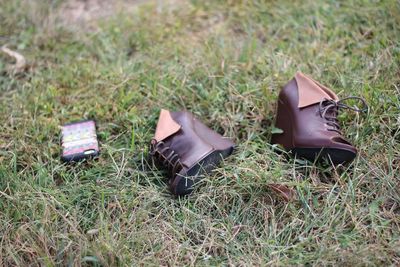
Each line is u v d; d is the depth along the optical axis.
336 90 2.40
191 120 2.23
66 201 2.05
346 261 1.76
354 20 2.82
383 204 1.98
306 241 1.85
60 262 1.83
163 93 2.54
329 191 2.02
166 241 1.92
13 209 2.01
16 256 1.87
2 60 2.84
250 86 2.49
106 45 2.88
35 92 2.60
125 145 2.32
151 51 2.80
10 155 2.26
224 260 1.87
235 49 2.77
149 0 3.27
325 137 2.04
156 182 2.18
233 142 2.26
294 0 3.05
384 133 2.18
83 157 2.23
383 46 2.62
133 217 1.99
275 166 2.11
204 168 2.06
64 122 2.46
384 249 1.81
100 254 1.81
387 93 2.34
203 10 3.13
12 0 3.21
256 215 1.99
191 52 2.77
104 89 2.60
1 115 2.48
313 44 2.72
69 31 3.01
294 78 2.21
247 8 3.06
